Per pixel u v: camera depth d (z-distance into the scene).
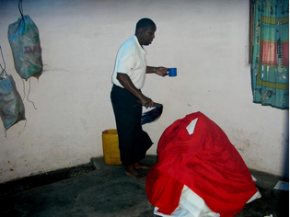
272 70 2.67
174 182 2.43
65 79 3.23
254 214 2.43
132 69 2.72
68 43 3.16
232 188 2.43
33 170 3.30
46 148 3.32
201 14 3.13
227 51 3.08
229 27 3.01
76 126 3.44
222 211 2.34
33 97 3.10
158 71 3.22
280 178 2.96
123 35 3.29
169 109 3.55
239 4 2.91
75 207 2.65
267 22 2.59
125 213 2.53
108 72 3.38
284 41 2.50
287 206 2.50
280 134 2.88
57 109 3.27
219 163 2.51
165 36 3.31
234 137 3.26
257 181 2.93
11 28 2.78
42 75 3.09
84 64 3.27
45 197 2.83
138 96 2.73
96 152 3.64
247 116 3.09
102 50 3.29
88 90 3.37
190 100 3.43
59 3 3.03
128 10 3.23
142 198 2.74
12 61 2.90
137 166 3.34
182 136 2.64
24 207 2.68
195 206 2.30
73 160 3.53
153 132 3.67
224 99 3.21
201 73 3.29
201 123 2.68
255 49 2.76
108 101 3.50
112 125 3.61
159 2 3.21
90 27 3.20
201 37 3.19
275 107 2.73
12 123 2.96
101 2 3.16
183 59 3.33
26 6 2.88
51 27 3.04
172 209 2.39
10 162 3.14
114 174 3.23
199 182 2.35
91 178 3.16
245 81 3.02
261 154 3.08
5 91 2.82
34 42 2.84
